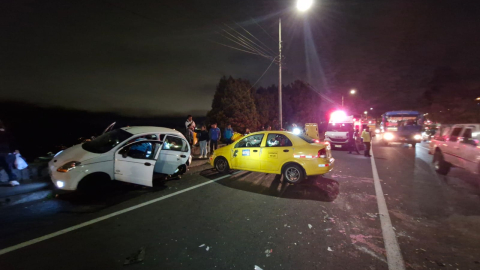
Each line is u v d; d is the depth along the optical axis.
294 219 4.61
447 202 5.59
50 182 6.55
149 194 6.12
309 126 19.47
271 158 7.30
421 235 3.98
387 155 14.09
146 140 6.12
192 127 11.68
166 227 4.23
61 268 3.05
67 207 5.15
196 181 7.45
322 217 4.71
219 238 3.85
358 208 5.21
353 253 3.43
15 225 4.26
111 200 5.64
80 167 5.43
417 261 3.24
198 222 4.45
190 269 3.04
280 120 14.94
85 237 3.85
